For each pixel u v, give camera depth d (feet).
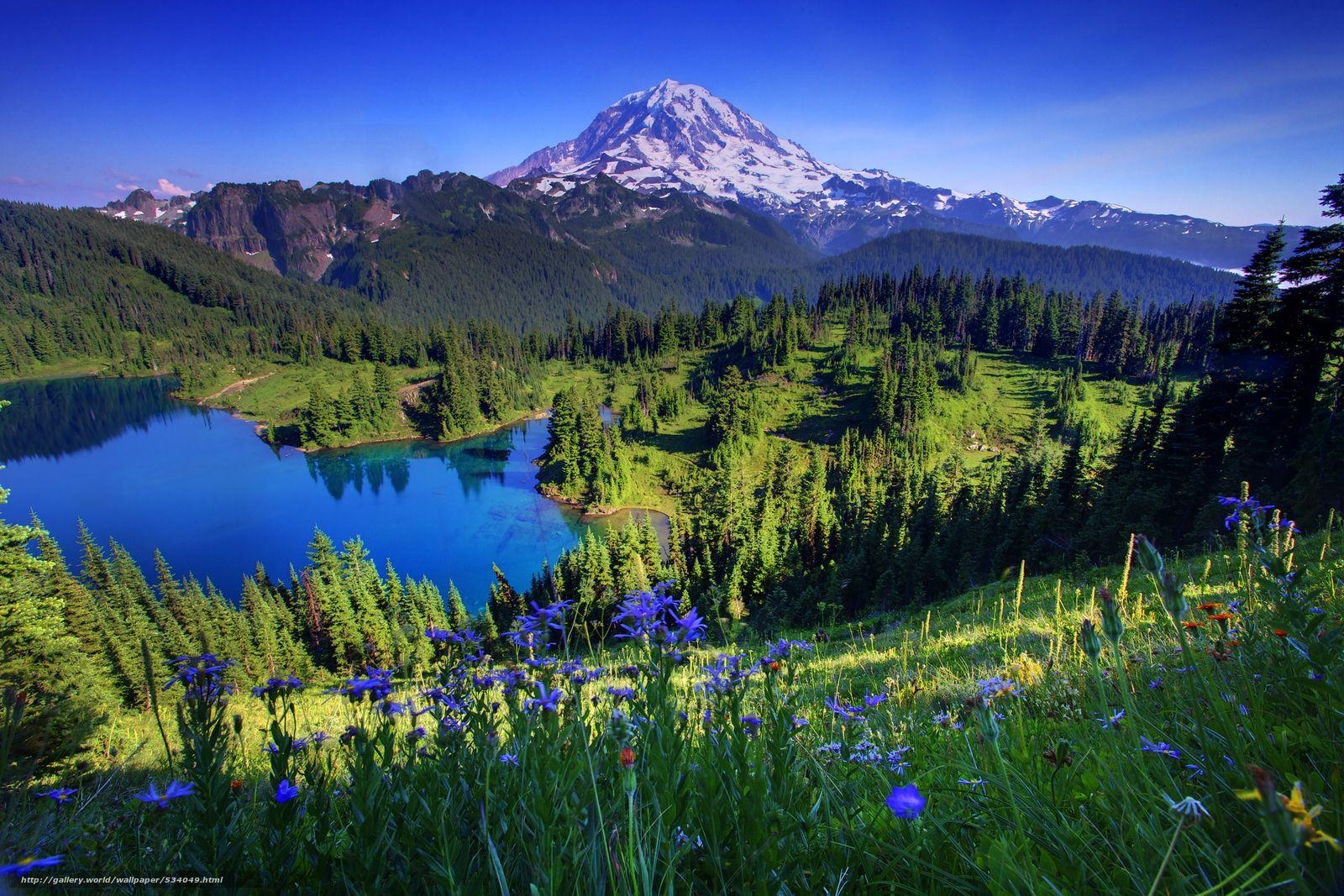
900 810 3.88
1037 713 11.99
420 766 6.57
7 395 620.08
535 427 511.40
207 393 602.85
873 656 39.14
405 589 178.91
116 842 6.08
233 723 5.71
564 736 6.49
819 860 5.48
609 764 6.16
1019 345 526.98
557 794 5.87
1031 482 148.05
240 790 5.88
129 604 167.94
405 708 6.95
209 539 304.71
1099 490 132.16
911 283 638.94
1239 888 3.55
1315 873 3.43
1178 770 5.84
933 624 60.03
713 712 6.81
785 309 587.68
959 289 568.41
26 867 4.42
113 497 364.58
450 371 493.77
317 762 6.07
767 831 5.34
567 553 186.09
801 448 409.28
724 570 175.63
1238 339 114.62
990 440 391.65
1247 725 5.60
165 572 187.52
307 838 5.63
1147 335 468.34
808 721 8.91
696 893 5.11
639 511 342.64
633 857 4.40
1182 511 104.42
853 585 150.30
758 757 5.81
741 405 428.15
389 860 5.53
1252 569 7.13
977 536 133.08
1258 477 101.55
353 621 149.18
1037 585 71.67
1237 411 111.45
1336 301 97.91
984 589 80.43
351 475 402.11
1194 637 10.00
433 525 322.55
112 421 536.42
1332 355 100.22
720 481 330.54
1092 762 6.52
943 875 4.94
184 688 5.60
